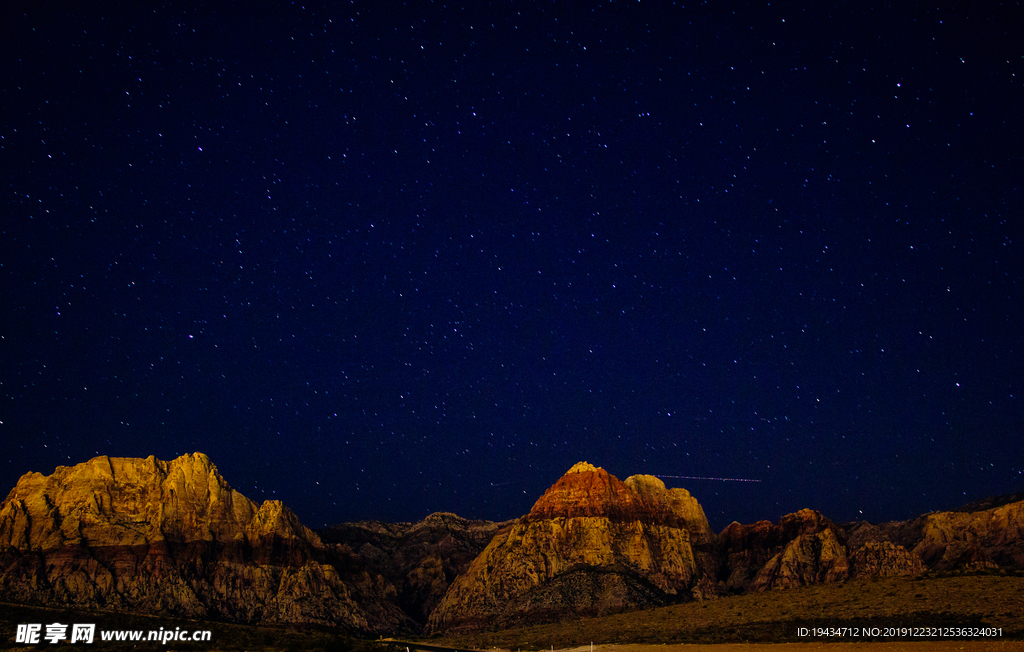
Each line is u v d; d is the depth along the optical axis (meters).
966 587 82.75
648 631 87.56
